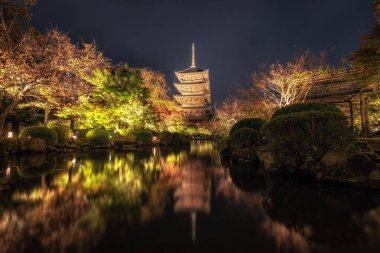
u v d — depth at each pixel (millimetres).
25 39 14117
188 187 6758
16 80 13164
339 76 12484
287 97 15414
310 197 5406
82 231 3562
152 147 26406
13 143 13711
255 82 18688
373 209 4473
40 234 3443
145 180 7758
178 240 3293
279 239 3305
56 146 17031
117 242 3221
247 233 3520
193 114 50344
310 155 7898
